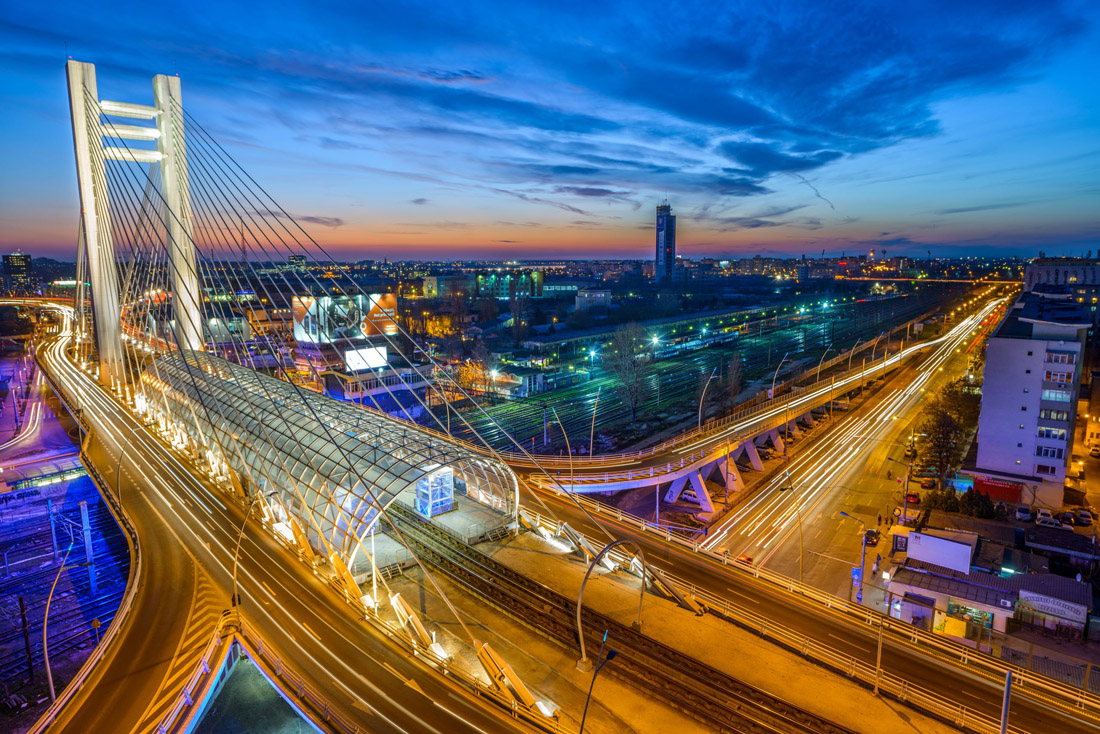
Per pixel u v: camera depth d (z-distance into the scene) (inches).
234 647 1438.2
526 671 1277.1
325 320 4298.7
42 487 3083.2
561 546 1823.3
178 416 2719.0
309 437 1982.0
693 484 2805.1
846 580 2133.4
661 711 1169.4
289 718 1400.1
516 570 1668.3
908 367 6048.2
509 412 4249.5
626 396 4239.7
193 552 1761.8
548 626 1421.0
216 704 1438.2
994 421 2797.7
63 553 2469.2
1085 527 2461.9
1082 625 1744.6
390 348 4960.6
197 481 2327.8
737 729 1120.8
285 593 1541.6
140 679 1216.2
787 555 2337.6
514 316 6643.7
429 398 4397.1
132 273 3558.1
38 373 5462.6
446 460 1774.1
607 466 2672.2
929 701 1182.9
